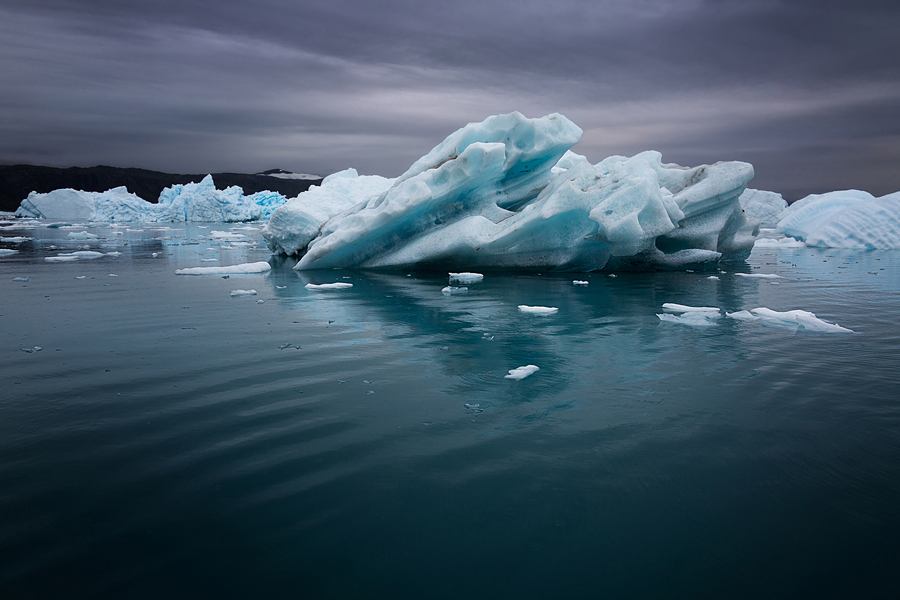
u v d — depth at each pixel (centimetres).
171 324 621
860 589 201
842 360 474
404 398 384
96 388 403
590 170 1117
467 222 1101
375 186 2152
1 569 209
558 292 857
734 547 225
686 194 1180
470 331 586
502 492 263
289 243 1484
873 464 289
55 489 264
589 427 335
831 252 1680
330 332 582
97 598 195
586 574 210
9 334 571
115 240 2170
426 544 227
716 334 571
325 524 239
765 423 340
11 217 5144
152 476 276
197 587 201
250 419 346
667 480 274
